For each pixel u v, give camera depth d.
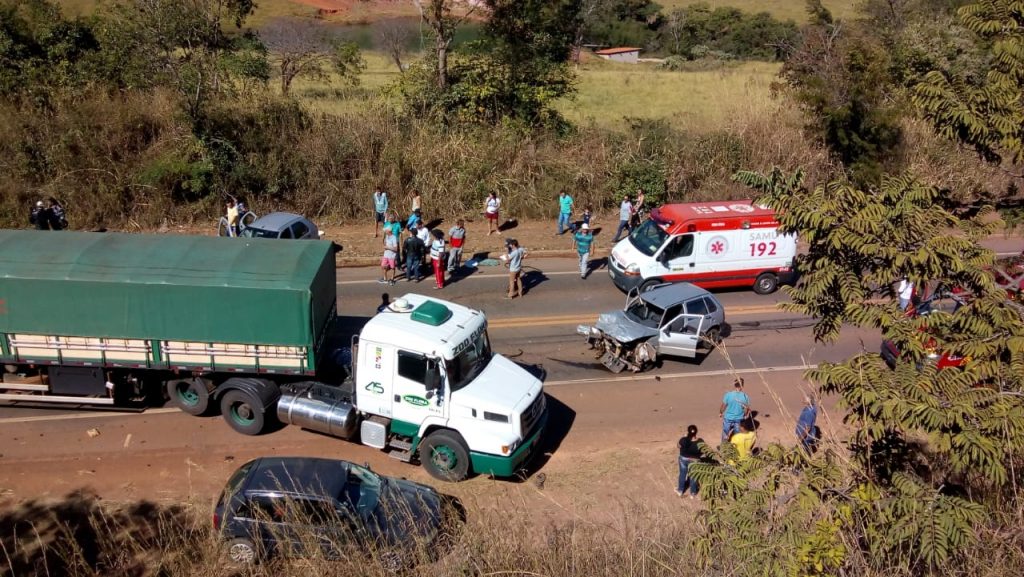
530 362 17.50
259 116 28.05
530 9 31.69
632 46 71.19
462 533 8.48
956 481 7.77
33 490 12.57
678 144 29.80
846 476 6.99
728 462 7.01
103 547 10.62
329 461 11.32
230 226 22.89
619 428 15.14
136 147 27.58
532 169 28.62
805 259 7.73
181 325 13.58
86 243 14.20
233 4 31.55
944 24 32.16
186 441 14.12
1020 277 9.75
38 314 13.48
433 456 13.34
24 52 29.80
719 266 20.97
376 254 24.00
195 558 10.21
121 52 29.33
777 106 31.86
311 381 14.20
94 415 14.84
